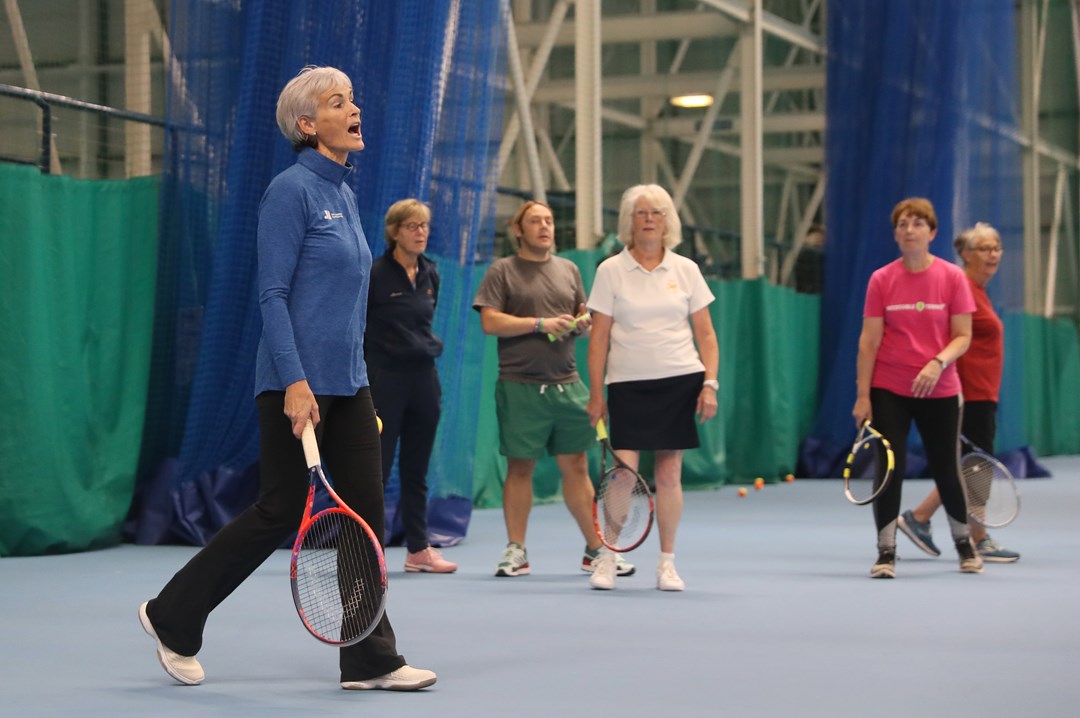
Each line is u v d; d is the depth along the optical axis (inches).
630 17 666.8
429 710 186.9
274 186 195.9
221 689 201.5
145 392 418.9
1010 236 772.6
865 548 407.5
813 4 788.0
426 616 273.3
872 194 751.7
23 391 379.2
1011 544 418.3
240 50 428.1
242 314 417.1
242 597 298.0
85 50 427.2
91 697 195.8
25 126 401.1
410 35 418.3
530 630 255.4
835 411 751.7
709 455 671.8
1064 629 256.1
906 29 749.3
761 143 743.7
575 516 349.4
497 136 457.1
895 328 336.2
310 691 199.8
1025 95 960.9
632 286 314.8
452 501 431.8
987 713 184.9
